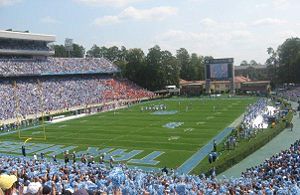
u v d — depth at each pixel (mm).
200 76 159375
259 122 62406
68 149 48312
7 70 87375
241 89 123938
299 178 25891
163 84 127188
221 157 40375
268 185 22734
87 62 113562
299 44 134750
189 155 43062
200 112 77125
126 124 65375
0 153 47500
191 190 20484
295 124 61250
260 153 43969
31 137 57156
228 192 19719
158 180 25250
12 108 76125
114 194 12680
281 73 134875
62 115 79875
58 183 17938
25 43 99125
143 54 129250
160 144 48875
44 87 91750
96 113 82438
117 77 123062
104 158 43281
